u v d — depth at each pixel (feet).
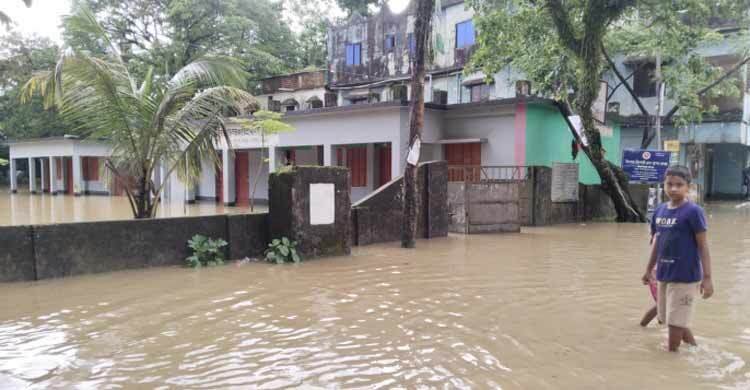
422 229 40.09
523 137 52.44
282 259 29.43
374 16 93.04
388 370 13.70
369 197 37.40
